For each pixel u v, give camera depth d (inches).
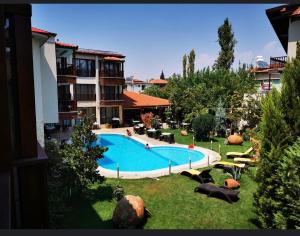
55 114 722.8
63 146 504.1
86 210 421.1
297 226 259.1
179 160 821.9
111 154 919.0
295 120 299.1
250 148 815.1
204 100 1286.9
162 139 1074.1
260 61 1515.7
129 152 944.3
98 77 1418.6
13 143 209.8
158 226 373.4
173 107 1427.2
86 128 483.8
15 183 206.8
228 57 1676.9
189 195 478.6
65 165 441.7
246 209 417.7
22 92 209.9
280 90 323.9
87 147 485.1
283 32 667.4
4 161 183.2
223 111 1114.7
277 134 305.3
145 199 464.1
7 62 203.6
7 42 202.8
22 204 209.9
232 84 1331.2
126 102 1601.9
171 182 551.5
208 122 1019.3
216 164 662.5
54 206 349.7
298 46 313.7
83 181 454.6
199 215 402.6
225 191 460.1
